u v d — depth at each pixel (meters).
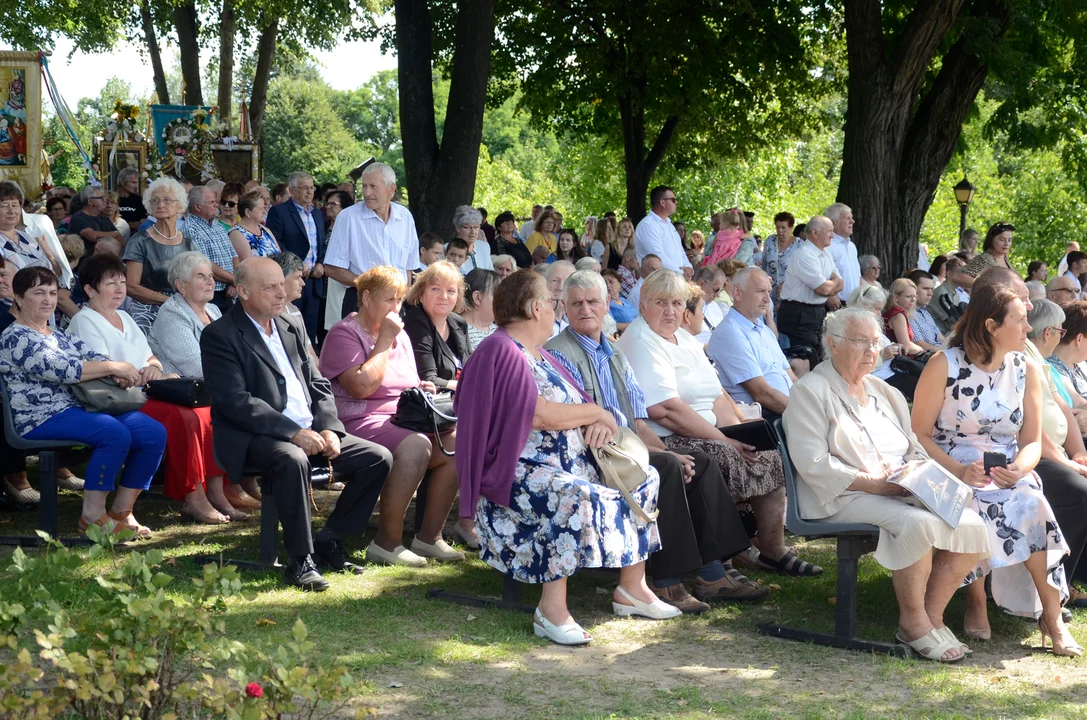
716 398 6.16
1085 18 15.62
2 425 6.50
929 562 4.55
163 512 6.87
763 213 37.16
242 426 5.40
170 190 7.88
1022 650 4.78
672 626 4.94
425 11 12.42
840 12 19.08
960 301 11.51
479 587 5.41
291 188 10.66
